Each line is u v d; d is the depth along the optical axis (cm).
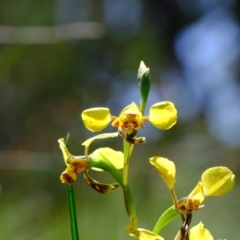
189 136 125
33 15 107
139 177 100
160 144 121
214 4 186
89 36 76
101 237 87
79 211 91
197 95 175
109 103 149
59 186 97
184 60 181
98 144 115
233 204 92
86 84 138
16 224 91
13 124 115
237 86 174
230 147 114
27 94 118
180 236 49
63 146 49
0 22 106
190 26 187
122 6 165
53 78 123
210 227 91
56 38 74
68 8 133
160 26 184
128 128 49
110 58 152
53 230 87
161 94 172
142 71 49
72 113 123
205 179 49
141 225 92
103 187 50
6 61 69
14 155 91
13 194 97
